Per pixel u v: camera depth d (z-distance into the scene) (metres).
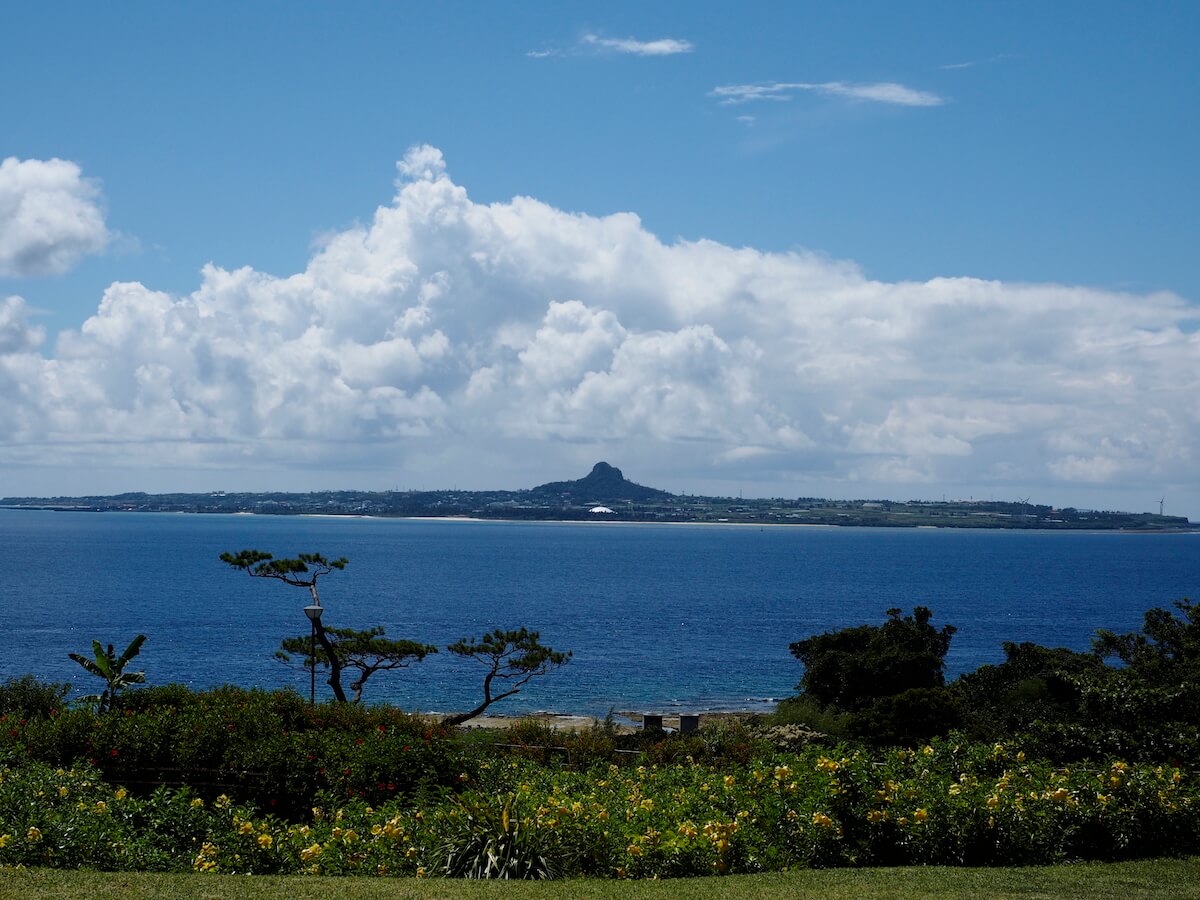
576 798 12.88
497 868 10.72
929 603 120.06
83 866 10.73
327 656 31.88
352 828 11.81
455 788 15.13
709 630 89.25
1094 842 11.51
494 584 139.38
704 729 30.91
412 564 182.38
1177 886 9.90
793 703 37.06
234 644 73.56
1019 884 9.97
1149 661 25.38
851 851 11.28
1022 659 33.38
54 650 68.88
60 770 13.86
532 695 55.66
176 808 11.92
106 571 148.62
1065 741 15.60
